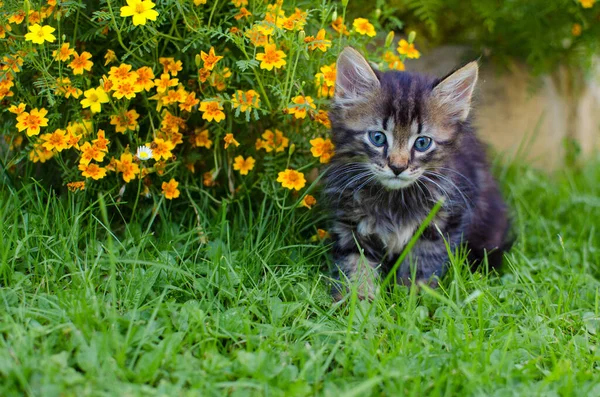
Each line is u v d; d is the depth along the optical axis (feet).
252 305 4.08
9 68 4.29
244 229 4.49
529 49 5.35
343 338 3.98
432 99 4.34
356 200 4.40
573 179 5.40
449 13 5.28
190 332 3.96
